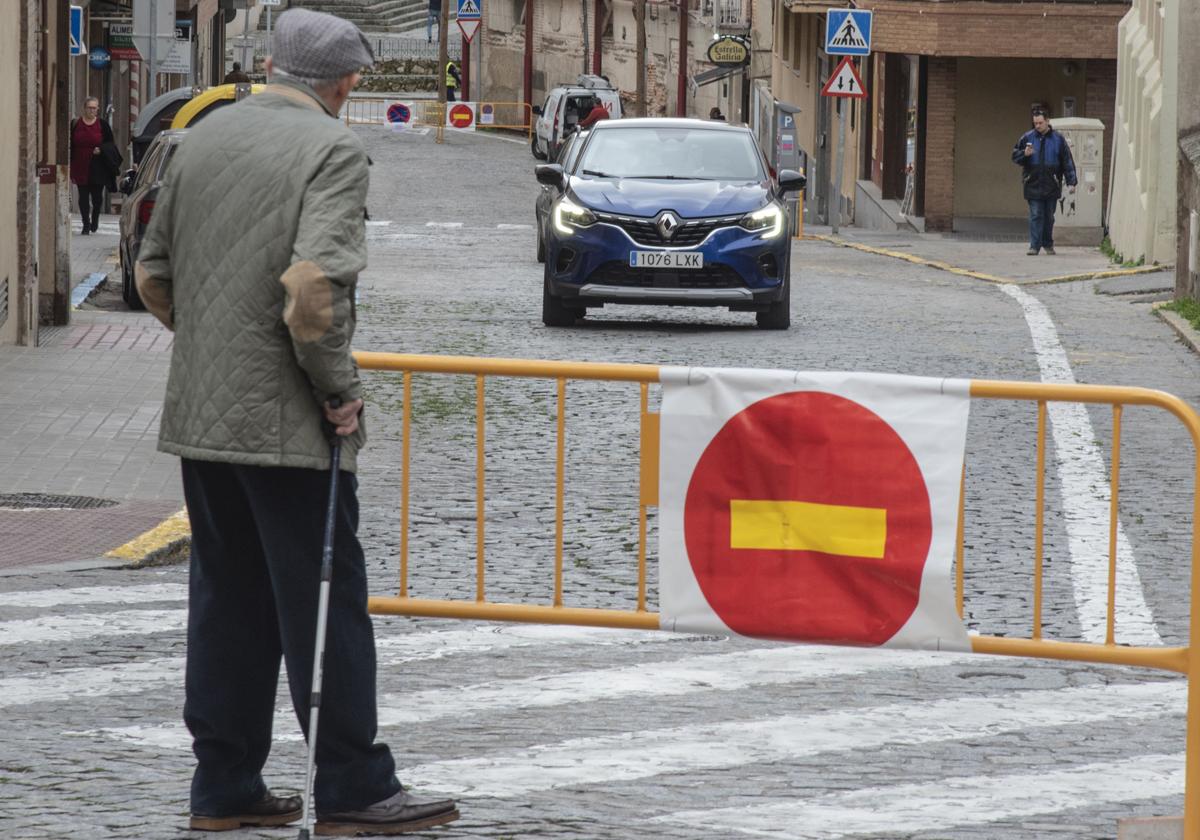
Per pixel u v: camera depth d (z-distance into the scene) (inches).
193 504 461.1
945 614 523.2
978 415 1238.9
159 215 454.6
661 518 541.6
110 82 3855.8
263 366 439.2
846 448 525.3
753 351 1528.1
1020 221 3427.7
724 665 676.1
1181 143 1950.1
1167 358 1550.2
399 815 471.8
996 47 3208.7
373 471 1044.5
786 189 1733.5
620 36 6141.7
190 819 478.9
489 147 5693.9
